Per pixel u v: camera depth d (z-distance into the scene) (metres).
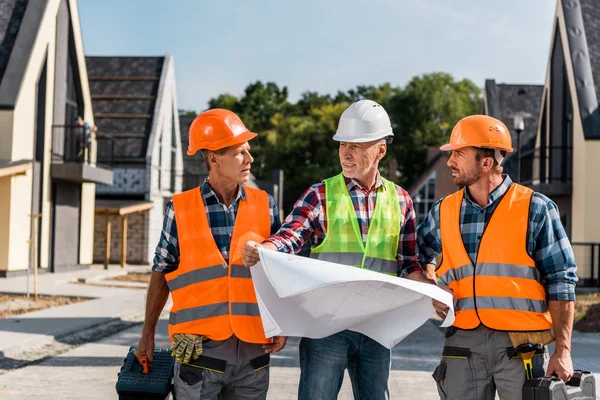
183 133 47.50
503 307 3.90
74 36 27.67
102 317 14.03
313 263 3.71
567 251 3.92
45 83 25.11
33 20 24.20
